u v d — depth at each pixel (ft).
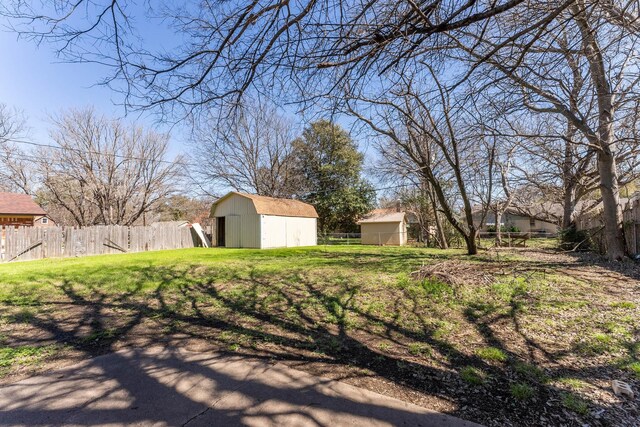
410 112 29.53
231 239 58.65
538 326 11.72
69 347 10.65
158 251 49.83
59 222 85.35
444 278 19.16
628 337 10.32
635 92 11.38
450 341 10.68
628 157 24.85
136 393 7.61
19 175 65.41
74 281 21.80
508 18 8.55
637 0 7.78
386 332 11.73
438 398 7.22
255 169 82.12
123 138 66.54
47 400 7.30
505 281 18.79
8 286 20.34
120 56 8.34
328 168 81.30
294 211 61.67
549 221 51.39
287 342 10.91
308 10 7.75
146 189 69.82
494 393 7.39
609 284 17.61
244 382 8.10
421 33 7.30
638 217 25.40
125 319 13.73
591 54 9.85
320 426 6.24
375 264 28.37
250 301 16.30
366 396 7.34
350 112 15.25
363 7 7.72
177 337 11.54
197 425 6.32
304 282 20.47
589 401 6.91
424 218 66.33
